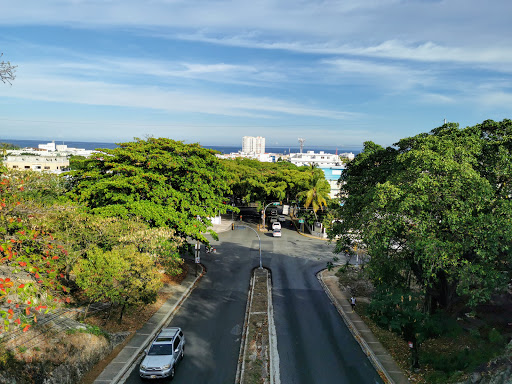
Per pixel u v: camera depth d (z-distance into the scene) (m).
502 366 15.06
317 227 60.12
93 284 21.03
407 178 20.25
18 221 16.55
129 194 30.55
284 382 18.45
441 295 23.72
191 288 33.53
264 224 65.19
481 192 18.33
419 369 19.38
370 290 33.47
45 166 81.44
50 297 16.39
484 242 18.03
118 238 23.06
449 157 19.41
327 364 20.36
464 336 20.94
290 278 37.31
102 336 20.88
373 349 22.06
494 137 22.05
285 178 69.25
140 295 22.80
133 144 36.66
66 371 17.06
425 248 18.12
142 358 20.72
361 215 23.22
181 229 31.03
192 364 20.25
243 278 36.88
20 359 15.49
